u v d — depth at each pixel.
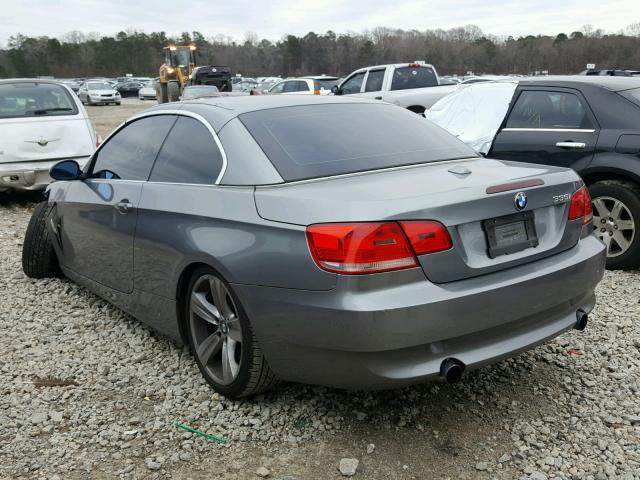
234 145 3.28
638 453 2.88
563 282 3.07
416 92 13.53
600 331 4.22
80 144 8.76
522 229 3.01
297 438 3.03
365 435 3.04
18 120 8.55
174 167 3.63
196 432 3.09
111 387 3.57
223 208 3.13
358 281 2.61
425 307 2.62
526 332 2.99
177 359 3.89
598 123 5.60
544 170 3.29
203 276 3.30
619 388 3.47
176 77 32.34
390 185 2.90
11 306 4.88
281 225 2.83
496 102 6.47
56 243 5.10
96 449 2.98
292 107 3.67
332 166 3.17
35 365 3.86
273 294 2.84
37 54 129.88
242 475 2.78
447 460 2.85
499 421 3.15
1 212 8.73
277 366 2.96
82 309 4.80
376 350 2.62
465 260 2.78
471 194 2.82
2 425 3.19
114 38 138.12
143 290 3.86
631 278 5.32
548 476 2.73
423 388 3.46
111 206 4.02
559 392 3.43
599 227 5.58
